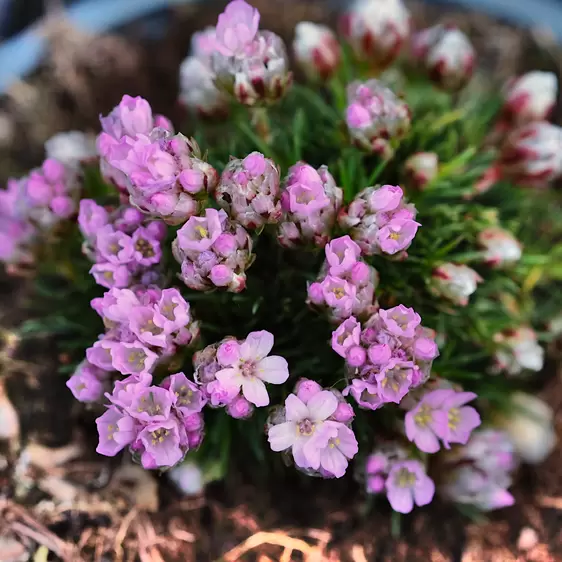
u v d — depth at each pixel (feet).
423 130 0.36
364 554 0.33
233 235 0.26
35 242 0.35
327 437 0.25
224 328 0.32
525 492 0.37
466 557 0.34
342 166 0.31
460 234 0.34
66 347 0.36
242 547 0.33
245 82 0.30
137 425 0.26
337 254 0.27
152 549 0.33
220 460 0.33
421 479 0.30
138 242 0.28
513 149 0.37
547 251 0.40
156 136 0.27
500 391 0.36
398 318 0.26
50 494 0.34
